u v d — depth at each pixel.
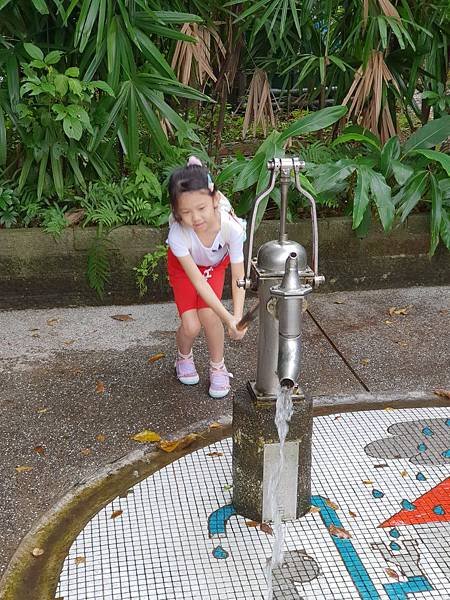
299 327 1.81
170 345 3.28
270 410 2.07
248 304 3.71
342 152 4.02
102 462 2.47
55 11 3.52
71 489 2.34
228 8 3.96
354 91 4.13
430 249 3.69
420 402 2.86
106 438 2.60
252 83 4.14
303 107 5.55
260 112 4.17
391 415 2.75
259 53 4.64
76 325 3.47
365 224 3.70
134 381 2.98
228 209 2.54
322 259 3.81
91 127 3.38
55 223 3.51
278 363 1.83
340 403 2.85
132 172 3.79
